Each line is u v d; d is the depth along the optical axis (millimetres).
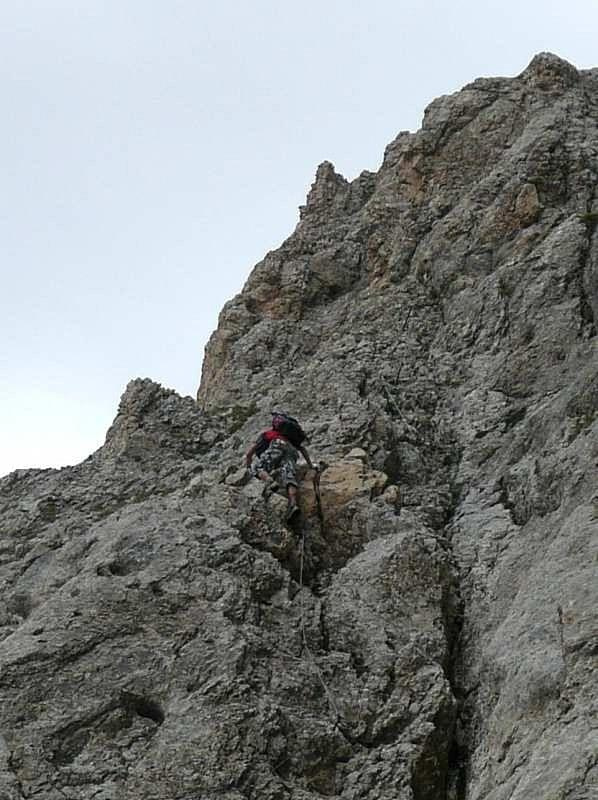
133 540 14992
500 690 13047
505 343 19703
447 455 17984
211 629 13617
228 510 15609
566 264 20109
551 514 15445
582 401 16875
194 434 19109
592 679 11781
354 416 17922
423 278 22297
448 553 15625
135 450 18859
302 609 14445
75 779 12109
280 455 16469
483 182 23031
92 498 17812
